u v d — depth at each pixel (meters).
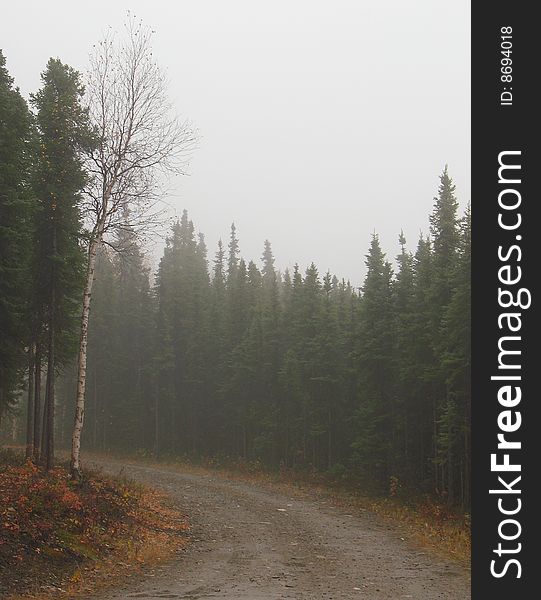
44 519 13.62
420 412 32.97
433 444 31.92
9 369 24.03
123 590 10.98
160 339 57.16
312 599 10.65
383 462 33.38
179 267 73.69
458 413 26.52
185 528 18.64
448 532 18.78
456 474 29.05
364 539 18.12
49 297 25.83
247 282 61.53
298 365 43.19
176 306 58.47
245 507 25.00
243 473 41.94
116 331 62.97
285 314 50.31
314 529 19.97
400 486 30.03
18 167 22.20
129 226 20.20
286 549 16.19
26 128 22.78
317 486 34.41
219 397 53.00
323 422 41.72
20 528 12.52
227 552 15.47
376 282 36.00
